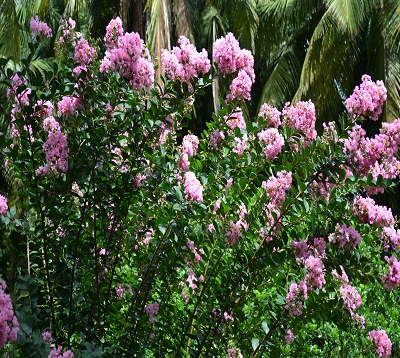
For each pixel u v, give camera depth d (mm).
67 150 2490
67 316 2541
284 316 2701
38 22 2764
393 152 2846
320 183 2939
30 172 2488
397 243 2883
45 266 2615
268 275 2783
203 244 2797
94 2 12023
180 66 2809
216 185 2844
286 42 13414
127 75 2627
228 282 2791
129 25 9594
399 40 11273
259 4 13445
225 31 13586
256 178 2857
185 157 2828
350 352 3885
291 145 3037
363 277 2734
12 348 2176
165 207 2705
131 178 2705
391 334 4133
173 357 2824
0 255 2551
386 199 11180
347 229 2691
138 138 2623
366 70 12344
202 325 2861
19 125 2547
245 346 3000
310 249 2750
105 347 2545
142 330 2744
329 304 2643
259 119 3039
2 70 2500
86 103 2660
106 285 2770
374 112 2861
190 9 13484
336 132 2936
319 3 12547
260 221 2705
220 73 2869
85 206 2566
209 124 2934
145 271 2727
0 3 6625
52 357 2109
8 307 1787
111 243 2727
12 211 2510
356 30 10828
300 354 3781
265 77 14023
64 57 2752
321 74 11047
